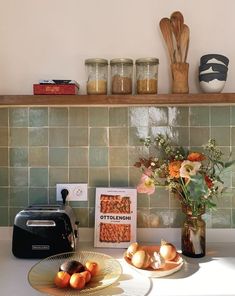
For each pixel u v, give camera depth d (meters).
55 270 1.17
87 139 1.52
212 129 1.49
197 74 1.49
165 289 1.07
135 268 1.18
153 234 1.51
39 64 1.51
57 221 1.30
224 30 1.49
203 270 1.22
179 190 1.34
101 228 1.46
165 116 1.50
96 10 1.50
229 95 1.31
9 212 1.53
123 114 1.51
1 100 1.33
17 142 1.51
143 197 1.51
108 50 1.50
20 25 1.50
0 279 1.15
